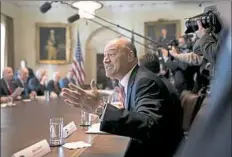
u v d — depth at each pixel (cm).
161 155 130
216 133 40
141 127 117
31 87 587
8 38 898
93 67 953
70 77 837
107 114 118
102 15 941
